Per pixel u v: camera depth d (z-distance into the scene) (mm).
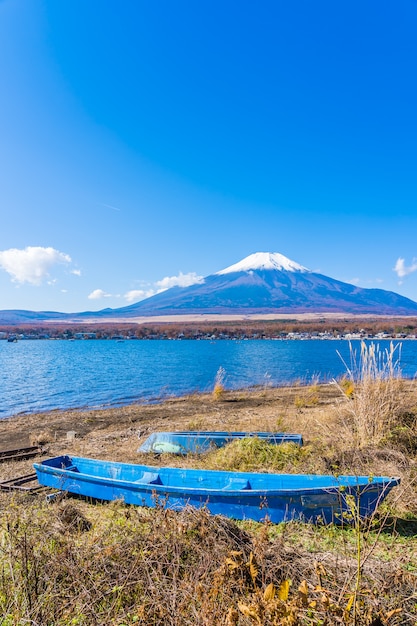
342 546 4824
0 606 3344
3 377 36812
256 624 2809
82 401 24047
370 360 9594
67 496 7355
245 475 6805
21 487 7918
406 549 4699
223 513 5914
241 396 21281
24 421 17234
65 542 4383
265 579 3535
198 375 36906
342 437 8984
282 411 15680
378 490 5293
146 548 4023
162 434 10578
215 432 10562
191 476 7152
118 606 3445
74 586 3604
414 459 7500
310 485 6262
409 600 3459
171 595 3359
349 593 3250
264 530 4359
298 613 2939
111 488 6805
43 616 3236
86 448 11516
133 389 28656
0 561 4031
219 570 3514
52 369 43812
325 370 40000
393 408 8938
